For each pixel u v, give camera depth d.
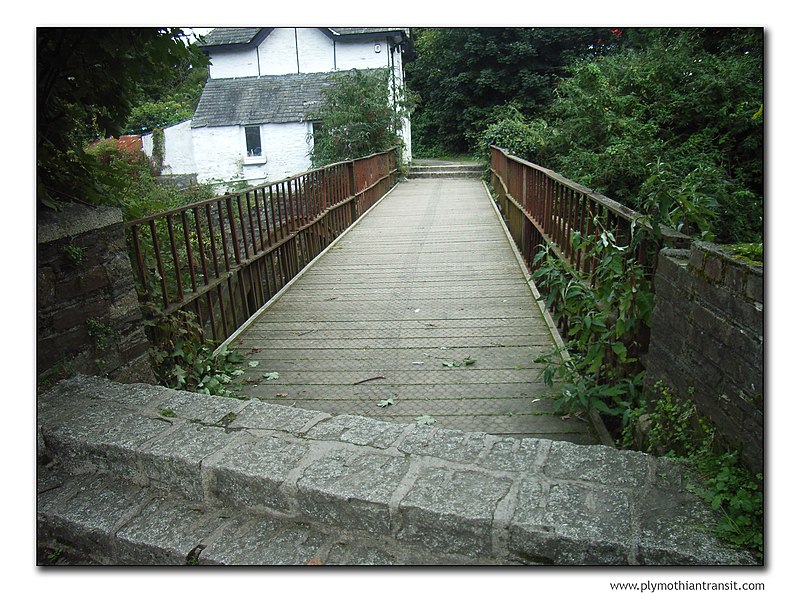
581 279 3.50
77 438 2.33
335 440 2.25
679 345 2.36
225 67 18.64
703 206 3.03
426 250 7.32
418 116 25.59
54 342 2.65
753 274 1.82
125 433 2.34
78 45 2.62
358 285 5.82
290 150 17.94
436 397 3.37
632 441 2.64
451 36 23.48
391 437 2.25
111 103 2.97
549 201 5.25
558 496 1.86
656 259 2.82
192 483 2.16
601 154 9.84
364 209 10.95
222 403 2.57
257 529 2.03
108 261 2.91
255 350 4.20
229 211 4.83
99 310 2.86
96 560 2.10
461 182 16.45
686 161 9.27
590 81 11.30
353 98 15.52
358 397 3.41
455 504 1.85
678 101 10.25
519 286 5.55
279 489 2.02
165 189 16.17
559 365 3.35
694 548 1.63
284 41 18.25
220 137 18.02
